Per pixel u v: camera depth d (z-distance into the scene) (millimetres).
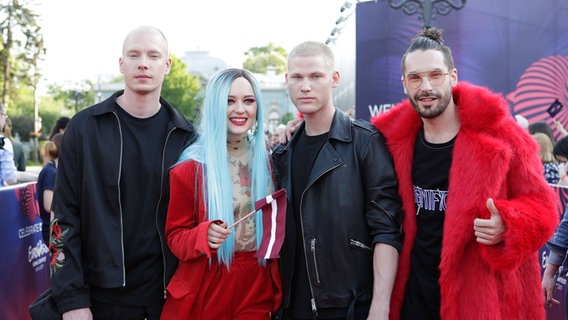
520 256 2217
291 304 2672
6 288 3482
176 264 2721
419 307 2529
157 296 2723
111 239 2602
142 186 2703
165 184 2723
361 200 2582
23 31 30578
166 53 2762
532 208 2262
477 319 2326
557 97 8227
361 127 2684
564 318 3203
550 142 5785
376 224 2529
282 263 2666
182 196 2619
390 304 2592
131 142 2715
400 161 2592
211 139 2619
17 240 3730
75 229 2602
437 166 2514
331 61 2639
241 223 2654
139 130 2738
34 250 4102
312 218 2572
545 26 8211
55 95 67500
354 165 2586
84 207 2625
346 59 9734
